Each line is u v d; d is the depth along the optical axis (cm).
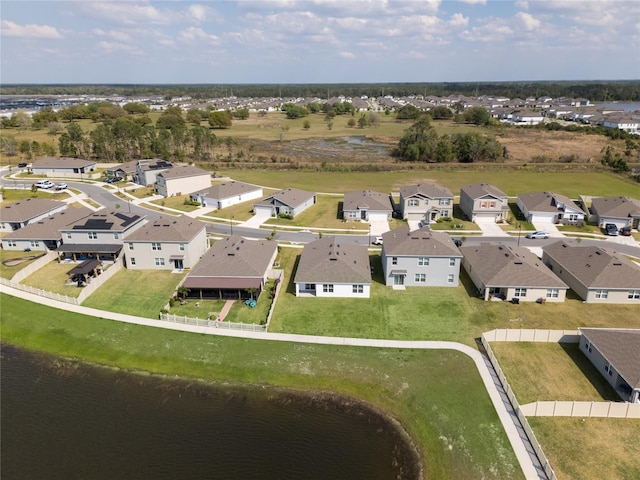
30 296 5488
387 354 4356
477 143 13525
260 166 13125
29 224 7344
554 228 7956
